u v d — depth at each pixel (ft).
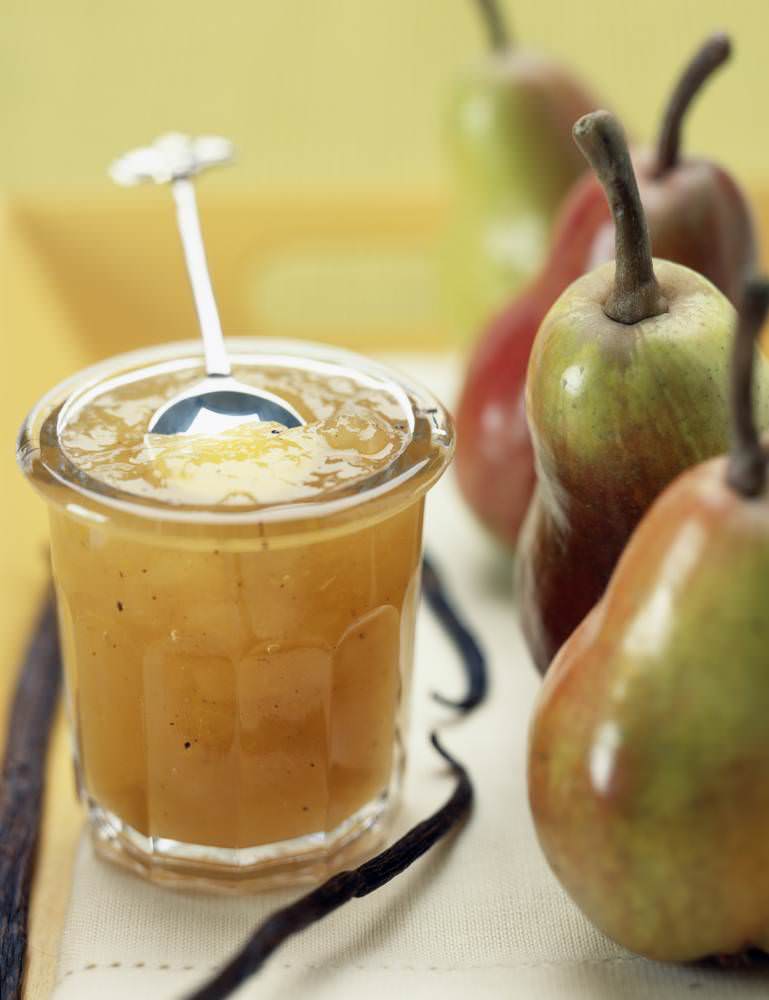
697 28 3.84
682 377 1.22
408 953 1.26
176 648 1.26
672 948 1.18
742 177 2.30
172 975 1.25
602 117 1.19
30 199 2.19
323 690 1.29
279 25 4.02
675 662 1.11
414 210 2.29
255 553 1.23
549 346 1.25
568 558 1.32
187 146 1.50
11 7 4.04
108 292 2.19
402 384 1.38
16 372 1.94
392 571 1.30
